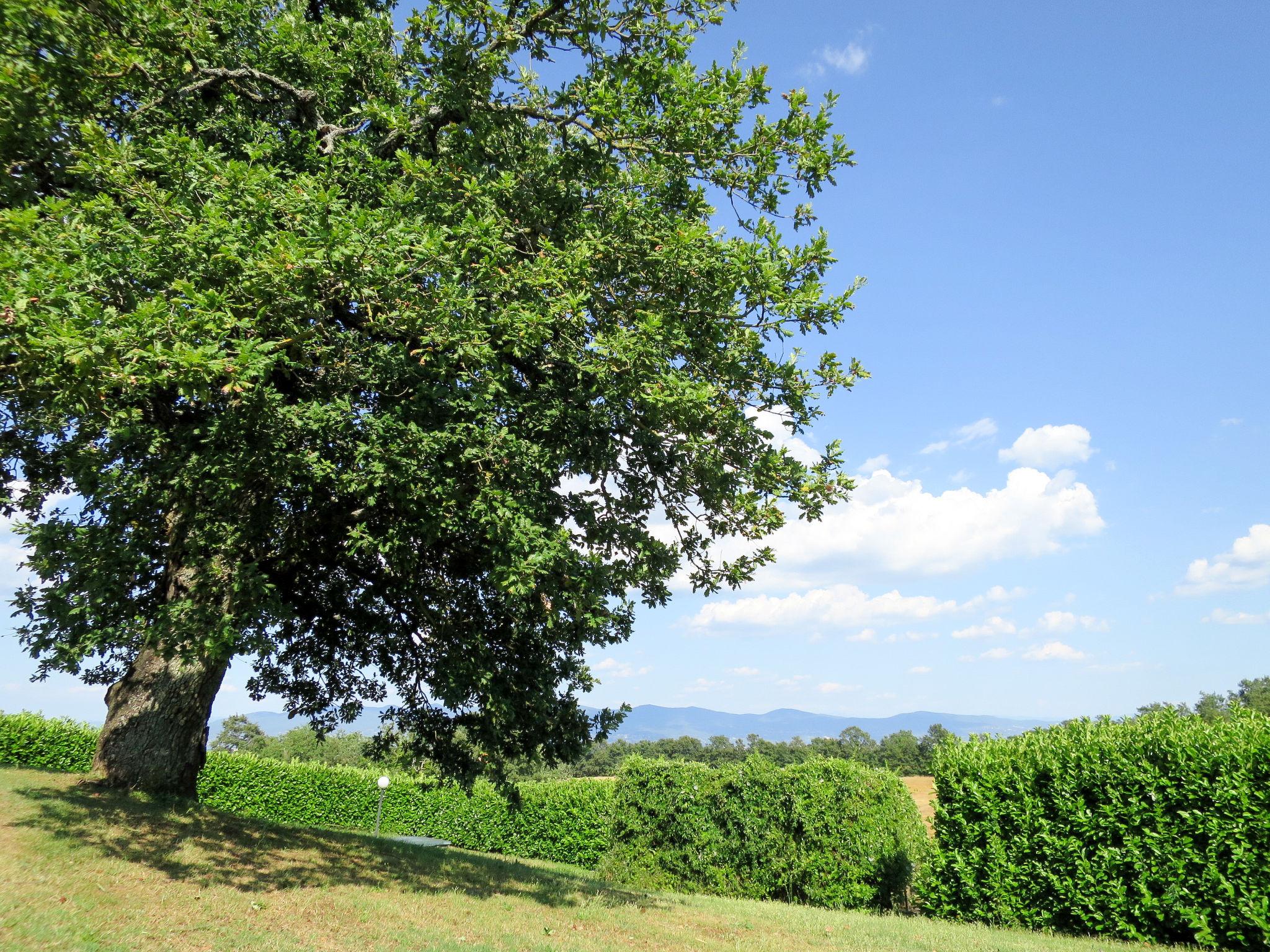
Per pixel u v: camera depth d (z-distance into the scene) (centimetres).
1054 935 1106
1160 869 1055
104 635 876
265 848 1002
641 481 1155
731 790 1594
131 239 833
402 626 1290
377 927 761
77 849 816
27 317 662
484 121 1067
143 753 1102
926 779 3033
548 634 1123
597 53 1071
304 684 1477
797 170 1059
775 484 1112
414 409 914
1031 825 1210
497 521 866
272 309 824
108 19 917
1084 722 1258
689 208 1066
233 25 1159
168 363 698
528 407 1032
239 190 859
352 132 1204
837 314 983
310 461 880
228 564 928
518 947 760
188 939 650
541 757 1291
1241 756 1014
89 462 888
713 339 1042
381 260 829
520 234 1052
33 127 813
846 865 1415
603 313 1035
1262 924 948
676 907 1138
